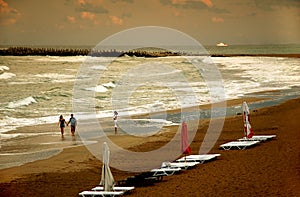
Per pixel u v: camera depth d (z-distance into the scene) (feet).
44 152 227.61
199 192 142.31
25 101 435.53
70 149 234.99
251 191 140.26
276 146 212.02
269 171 164.55
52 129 300.20
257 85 599.16
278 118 312.50
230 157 192.85
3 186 163.53
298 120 300.81
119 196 141.49
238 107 390.42
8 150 232.53
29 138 267.18
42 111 383.86
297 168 167.32
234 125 294.66
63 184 165.27
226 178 157.89
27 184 166.20
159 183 155.84
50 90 540.11
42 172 185.57
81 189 157.79
